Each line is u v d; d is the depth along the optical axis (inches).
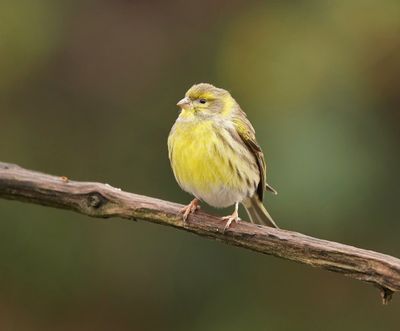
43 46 536.4
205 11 550.6
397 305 523.2
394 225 492.1
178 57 546.6
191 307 522.0
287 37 510.9
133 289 526.3
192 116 370.0
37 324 530.0
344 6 509.4
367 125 493.7
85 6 556.7
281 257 322.3
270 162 474.9
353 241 490.9
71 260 523.8
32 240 522.3
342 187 473.4
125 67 551.8
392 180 493.0
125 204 322.0
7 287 526.3
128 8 560.4
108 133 542.0
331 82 496.4
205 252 522.0
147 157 534.0
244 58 516.4
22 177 315.6
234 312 518.3
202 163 363.6
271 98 494.9
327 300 525.7
